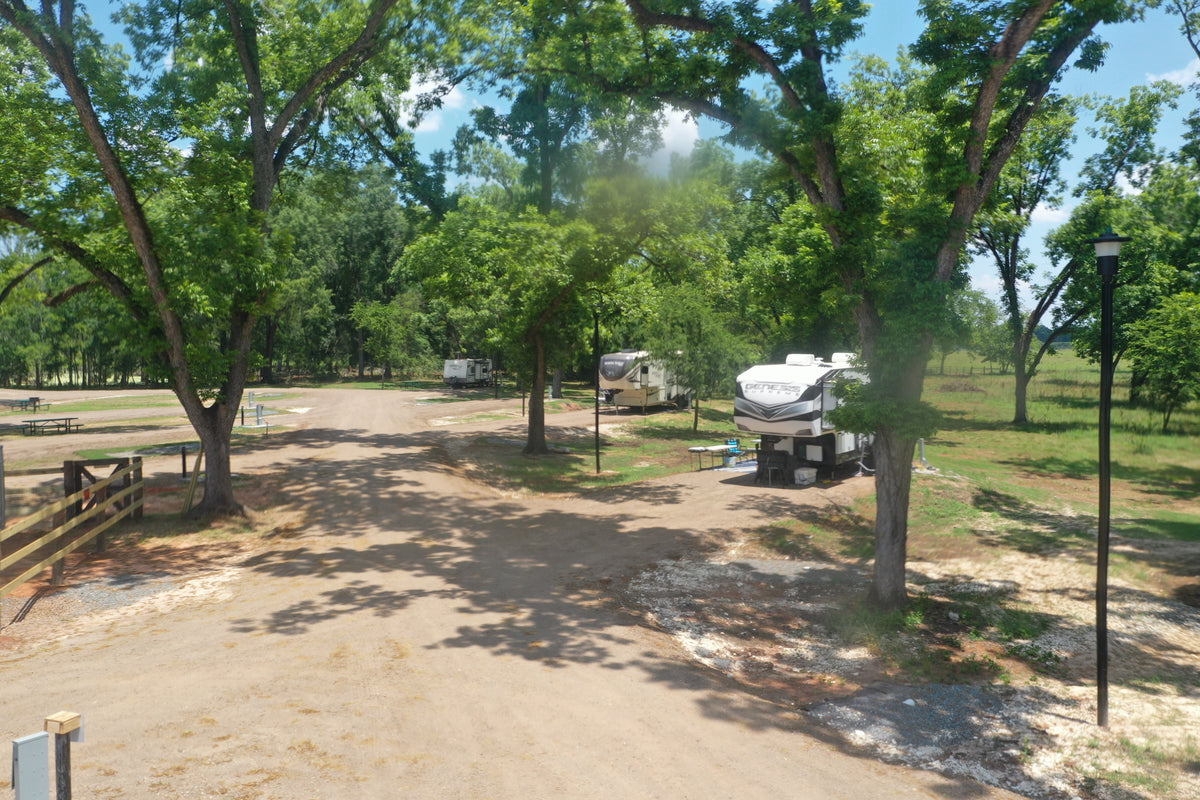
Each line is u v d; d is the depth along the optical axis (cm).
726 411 4588
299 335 6788
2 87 1451
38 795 280
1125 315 3516
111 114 1416
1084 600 1197
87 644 838
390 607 1001
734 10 1098
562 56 1370
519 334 2709
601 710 693
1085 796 624
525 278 2338
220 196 1564
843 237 1116
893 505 1128
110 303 1580
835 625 1041
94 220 1466
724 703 734
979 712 787
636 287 2691
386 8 1557
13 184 1424
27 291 1908
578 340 2786
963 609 1125
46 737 284
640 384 4159
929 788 604
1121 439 3138
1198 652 1005
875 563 1192
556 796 528
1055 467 2561
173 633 881
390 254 6719
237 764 548
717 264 2244
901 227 1109
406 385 6481
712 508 1800
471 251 2527
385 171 2861
